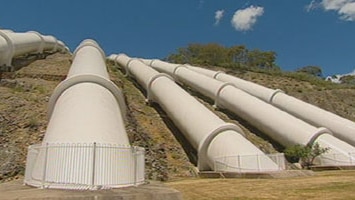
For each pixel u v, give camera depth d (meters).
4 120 22.98
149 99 37.62
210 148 23.89
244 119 36.69
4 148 20.36
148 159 23.44
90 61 28.88
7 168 18.78
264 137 33.62
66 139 13.27
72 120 14.53
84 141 13.08
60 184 11.41
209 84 42.31
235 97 37.78
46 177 11.77
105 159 12.23
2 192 9.88
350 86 69.19
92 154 12.10
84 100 16.44
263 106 34.56
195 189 15.82
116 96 19.77
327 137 28.73
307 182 17.05
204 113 27.14
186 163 25.56
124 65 53.03
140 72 44.44
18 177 18.45
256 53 90.06
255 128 35.31
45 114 25.17
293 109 38.97
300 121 31.58
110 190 10.68
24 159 19.94
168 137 29.39
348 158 26.23
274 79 71.06
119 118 16.77
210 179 20.66
